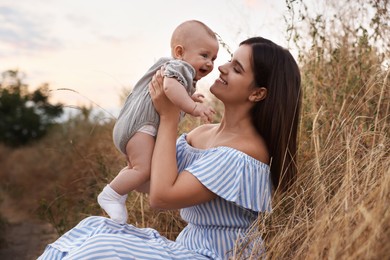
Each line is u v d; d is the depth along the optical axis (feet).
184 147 10.26
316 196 10.02
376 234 7.38
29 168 32.07
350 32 14.76
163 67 9.79
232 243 9.50
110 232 9.41
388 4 13.74
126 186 9.81
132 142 9.89
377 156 9.76
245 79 9.66
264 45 9.75
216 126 10.53
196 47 10.12
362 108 12.44
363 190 8.77
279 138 9.77
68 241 9.58
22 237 22.02
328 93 13.80
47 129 50.78
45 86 52.16
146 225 14.10
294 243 9.13
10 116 51.80
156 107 9.70
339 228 7.97
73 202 20.16
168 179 9.32
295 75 9.87
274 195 9.91
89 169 20.45
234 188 9.22
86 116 31.01
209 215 9.57
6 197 28.94
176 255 9.12
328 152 10.98
